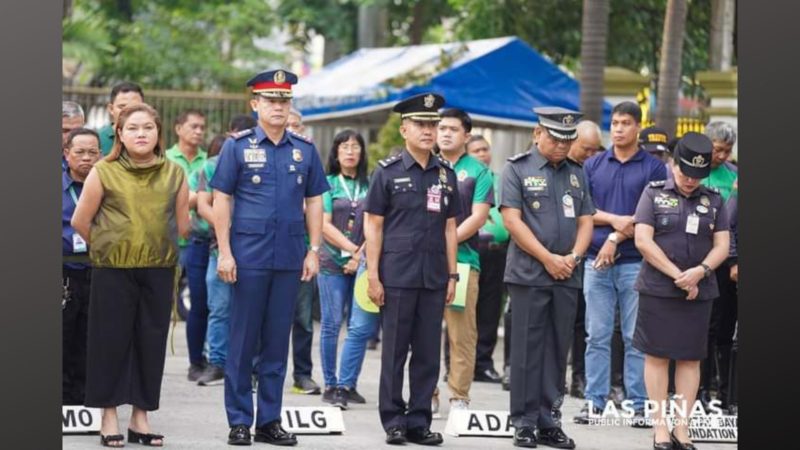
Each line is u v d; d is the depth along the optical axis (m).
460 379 11.02
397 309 9.99
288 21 30.61
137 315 9.58
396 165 10.01
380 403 10.12
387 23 28.70
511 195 9.97
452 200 10.12
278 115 9.73
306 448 9.86
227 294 12.55
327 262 11.77
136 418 9.73
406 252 9.94
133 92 11.38
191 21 29.56
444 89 18.23
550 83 18.67
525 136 21.14
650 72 21.91
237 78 29.39
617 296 11.14
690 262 9.85
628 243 11.00
